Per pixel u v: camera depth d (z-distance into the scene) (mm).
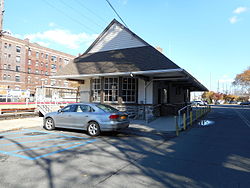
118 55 13586
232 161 4926
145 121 11656
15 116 13117
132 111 12898
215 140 7398
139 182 3631
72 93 23172
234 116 18172
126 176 3900
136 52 13117
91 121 7965
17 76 47094
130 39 14250
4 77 44438
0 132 8609
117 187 3406
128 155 5363
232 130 9695
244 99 72750
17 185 3434
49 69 55531
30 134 8164
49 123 9117
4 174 3928
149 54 12336
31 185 3438
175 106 16250
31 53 51062
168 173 4098
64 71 13930
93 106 8273
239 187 3486
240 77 66500
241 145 6625
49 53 55719
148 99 12688
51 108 15617
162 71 10016
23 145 6285
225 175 4023
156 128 9320
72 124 8391
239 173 4141
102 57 14234
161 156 5316
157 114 13797
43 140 7039
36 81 51750
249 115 19422
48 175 3889
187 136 8141
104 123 7598
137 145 6520
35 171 4094
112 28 15219
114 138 7598
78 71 13211
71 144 6484
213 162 4840
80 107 8531
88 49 16234
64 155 5246
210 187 3480
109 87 13578
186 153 5625
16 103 14031
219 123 12570
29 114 14172
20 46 47812
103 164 4590
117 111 8492
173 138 7750
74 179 3711
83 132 8711
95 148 6027
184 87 21453
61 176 3848
